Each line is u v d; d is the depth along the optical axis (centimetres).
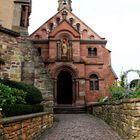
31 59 1753
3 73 1449
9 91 905
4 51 1470
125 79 1452
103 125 1488
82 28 3525
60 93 3625
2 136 597
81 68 3244
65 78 3634
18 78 1534
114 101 1273
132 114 895
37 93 1340
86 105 2875
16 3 2048
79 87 3192
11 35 1530
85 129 1332
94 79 3331
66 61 3228
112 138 1077
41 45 3362
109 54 3428
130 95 1118
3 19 1831
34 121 998
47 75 1764
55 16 3547
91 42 3438
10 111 799
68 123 1605
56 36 3316
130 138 916
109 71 3344
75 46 3316
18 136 745
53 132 1230
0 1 1861
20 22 2030
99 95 3256
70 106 3009
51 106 1723
